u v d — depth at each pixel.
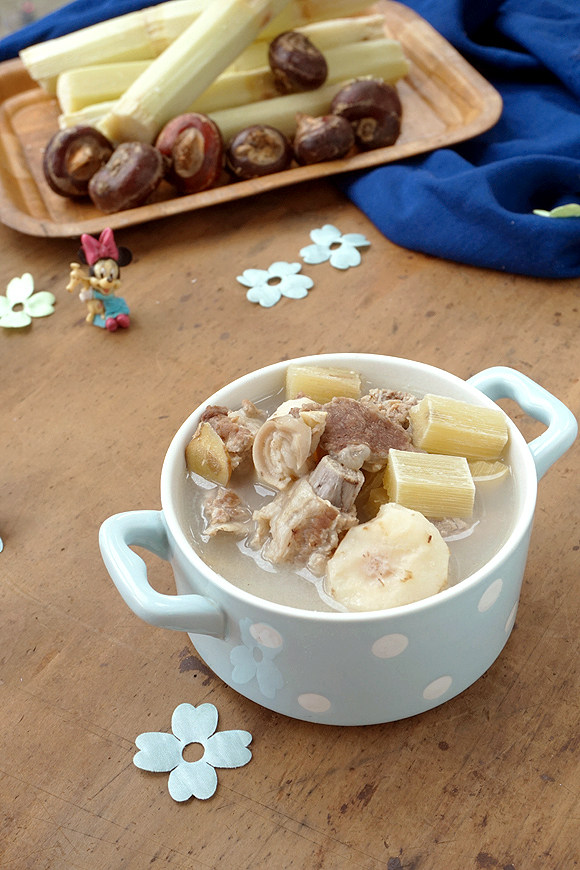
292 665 0.51
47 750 0.54
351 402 0.54
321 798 0.52
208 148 0.77
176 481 0.54
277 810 0.52
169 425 0.66
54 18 0.90
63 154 0.76
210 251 0.76
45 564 0.60
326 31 0.83
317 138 0.77
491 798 0.52
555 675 0.55
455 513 0.52
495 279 0.73
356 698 0.51
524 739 0.53
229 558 0.52
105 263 0.70
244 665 0.52
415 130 0.82
